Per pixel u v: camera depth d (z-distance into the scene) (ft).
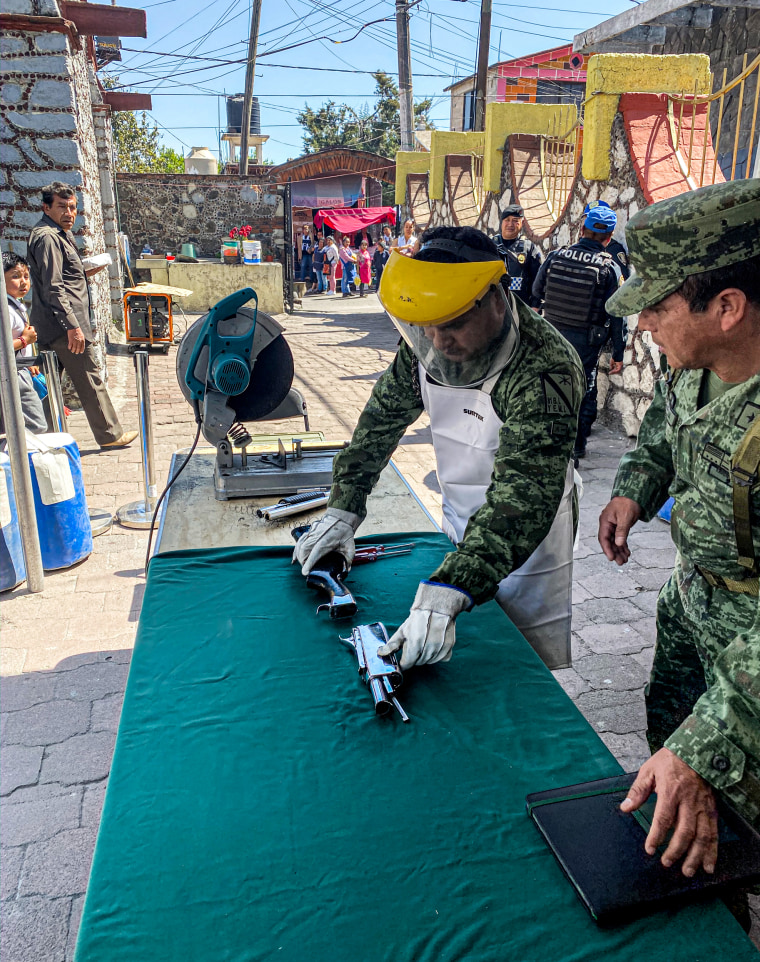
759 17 25.07
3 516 11.72
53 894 6.81
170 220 53.98
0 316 10.75
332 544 6.14
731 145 26.81
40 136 21.72
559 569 6.66
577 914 3.31
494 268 4.76
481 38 45.83
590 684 9.87
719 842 3.55
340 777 4.11
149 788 4.02
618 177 19.57
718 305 3.78
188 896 3.39
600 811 3.77
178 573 6.30
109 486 16.47
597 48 24.94
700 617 5.05
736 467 4.15
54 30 20.85
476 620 5.70
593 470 17.66
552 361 5.46
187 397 7.87
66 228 17.65
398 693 4.80
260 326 7.45
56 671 10.02
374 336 40.75
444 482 6.82
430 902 3.37
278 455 8.42
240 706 4.68
